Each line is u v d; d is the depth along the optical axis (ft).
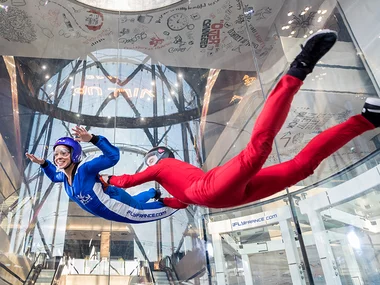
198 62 29.89
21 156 24.86
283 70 21.63
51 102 27.99
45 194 23.93
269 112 5.42
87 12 25.79
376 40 16.28
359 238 16.62
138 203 10.13
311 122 19.44
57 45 27.48
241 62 28.37
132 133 28.07
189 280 21.99
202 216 24.84
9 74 26.89
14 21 25.58
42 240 21.90
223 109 29.19
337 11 19.34
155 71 30.71
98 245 22.31
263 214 23.06
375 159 15.37
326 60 19.17
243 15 25.66
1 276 19.47
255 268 22.81
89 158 9.33
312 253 19.33
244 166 5.71
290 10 23.29
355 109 16.94
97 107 28.76
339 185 17.72
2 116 25.44
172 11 26.20
